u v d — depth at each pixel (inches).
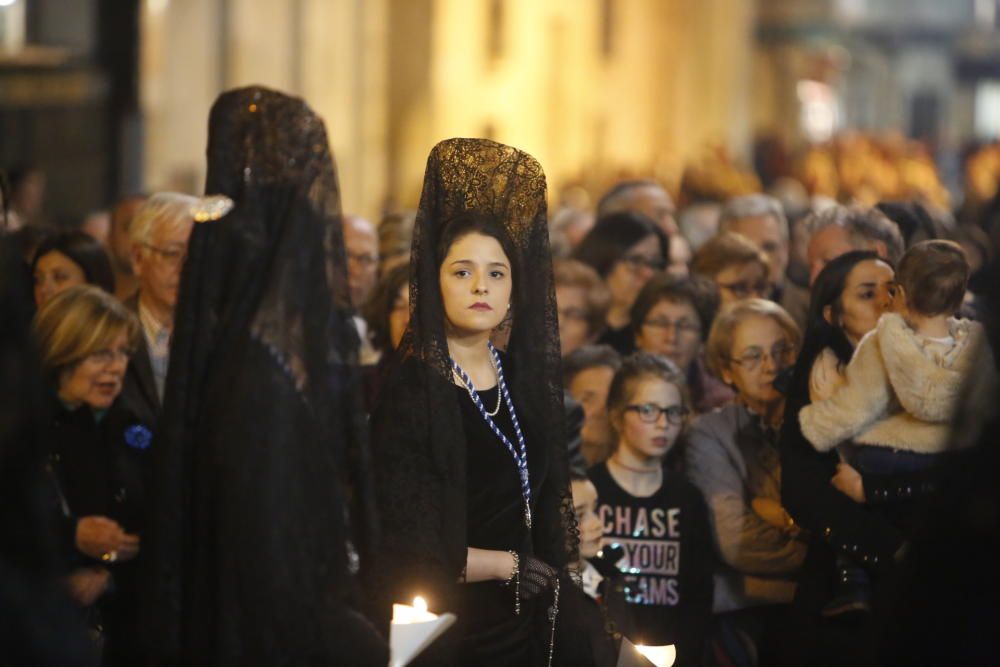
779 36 4517.7
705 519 543.8
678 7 3383.4
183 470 371.9
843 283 515.2
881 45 5590.6
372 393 583.2
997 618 300.8
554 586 430.6
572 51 2913.4
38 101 1439.5
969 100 6368.1
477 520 426.6
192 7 1676.9
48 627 263.1
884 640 317.4
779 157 2381.9
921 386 473.1
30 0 1502.2
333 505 370.6
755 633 554.3
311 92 1937.7
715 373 572.7
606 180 2021.4
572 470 504.1
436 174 435.2
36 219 1004.6
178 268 552.1
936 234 614.5
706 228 1064.2
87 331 480.4
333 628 366.3
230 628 360.2
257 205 379.2
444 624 394.6
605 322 701.3
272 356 366.3
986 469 306.0
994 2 6432.1
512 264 438.3
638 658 454.9
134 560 475.2
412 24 2375.7
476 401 429.4
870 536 479.2
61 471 484.1
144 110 1569.9
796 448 501.0
